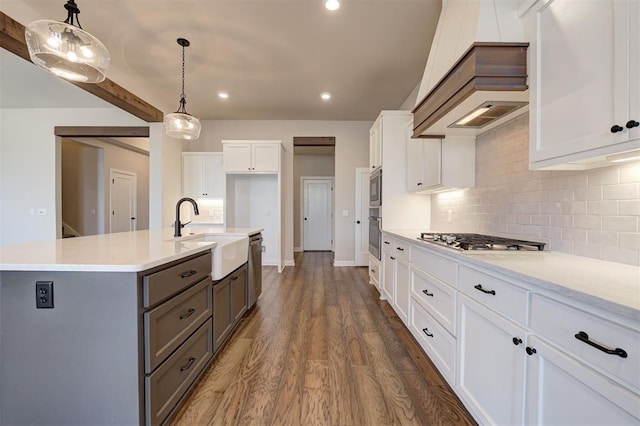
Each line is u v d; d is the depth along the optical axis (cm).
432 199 355
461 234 251
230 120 577
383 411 160
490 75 155
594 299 82
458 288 164
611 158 117
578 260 139
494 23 157
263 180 592
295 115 545
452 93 183
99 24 272
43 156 479
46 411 129
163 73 370
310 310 320
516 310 116
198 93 437
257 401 168
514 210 207
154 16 261
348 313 311
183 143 561
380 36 292
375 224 398
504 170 219
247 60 339
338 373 197
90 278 126
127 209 700
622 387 76
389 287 325
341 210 580
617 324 78
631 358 74
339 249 580
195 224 553
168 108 481
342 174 580
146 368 131
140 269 124
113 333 126
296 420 153
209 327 203
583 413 87
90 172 621
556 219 169
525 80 154
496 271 128
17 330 128
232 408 162
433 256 199
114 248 171
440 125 226
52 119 479
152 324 133
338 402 167
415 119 257
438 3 245
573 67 121
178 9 252
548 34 136
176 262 155
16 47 248
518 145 204
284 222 574
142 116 434
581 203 152
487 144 242
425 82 242
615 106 103
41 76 367
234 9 252
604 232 139
